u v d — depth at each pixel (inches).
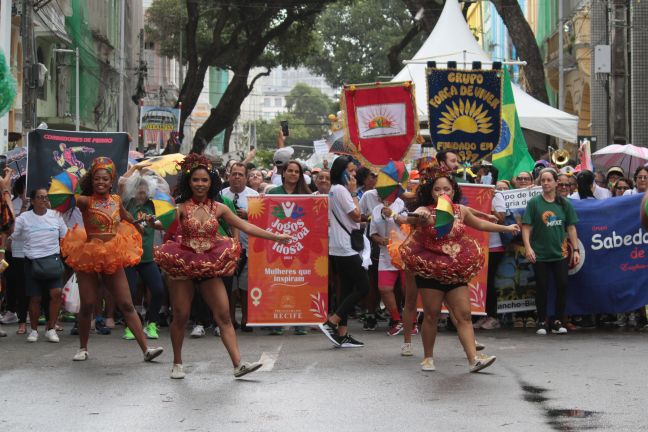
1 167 522.3
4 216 438.6
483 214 379.9
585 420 275.3
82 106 1803.6
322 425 273.0
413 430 265.6
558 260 481.4
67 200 400.8
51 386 340.8
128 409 298.0
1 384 345.7
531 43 1173.1
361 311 593.0
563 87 1411.2
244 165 523.5
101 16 1966.0
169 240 354.9
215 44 1684.3
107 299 515.8
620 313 518.0
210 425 274.2
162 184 477.4
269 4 1676.9
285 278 472.7
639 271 499.8
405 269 377.4
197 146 1715.1
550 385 332.2
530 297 503.5
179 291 350.0
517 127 649.0
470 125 561.9
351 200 451.2
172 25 2506.2
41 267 471.2
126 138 520.7
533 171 652.7
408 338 411.2
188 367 382.6
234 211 474.3
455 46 920.9
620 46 935.0
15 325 549.3
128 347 448.5
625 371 360.2
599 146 1311.5
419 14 1262.3
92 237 393.7
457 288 362.9
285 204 470.9
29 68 1035.3
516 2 1172.5
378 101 555.2
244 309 511.5
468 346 361.7
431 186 366.3
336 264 452.8
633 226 499.5
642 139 1129.4
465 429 266.1
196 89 1664.6
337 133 841.5
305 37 1887.3
